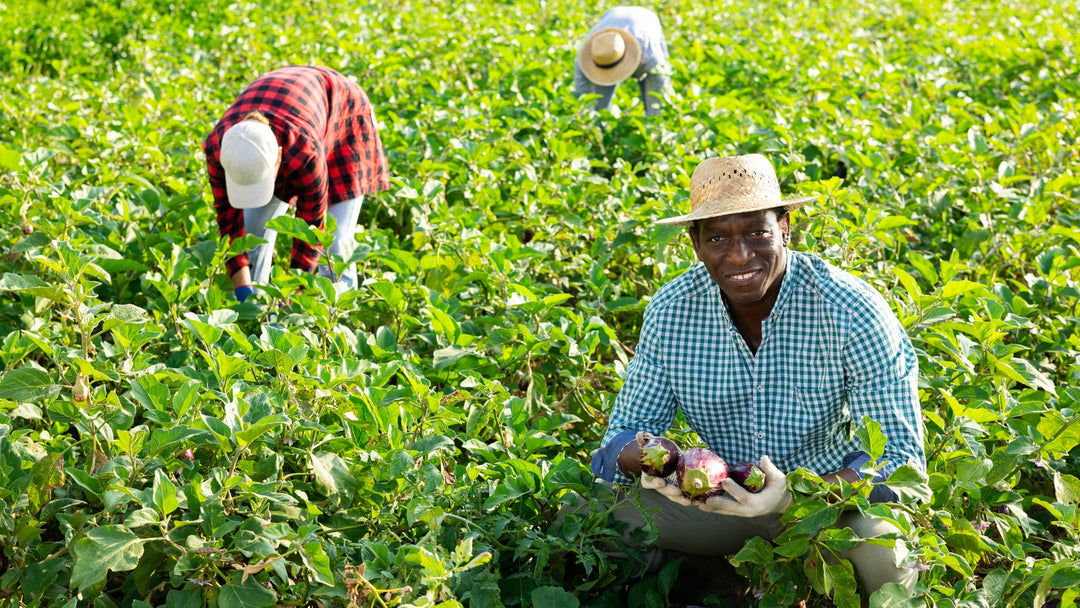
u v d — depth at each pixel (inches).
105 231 199.0
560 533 118.2
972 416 128.6
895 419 108.9
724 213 103.1
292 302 171.3
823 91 323.9
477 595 105.7
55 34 383.2
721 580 124.3
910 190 241.1
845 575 103.5
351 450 123.7
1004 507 128.6
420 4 475.2
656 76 287.9
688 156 247.0
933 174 247.3
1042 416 135.9
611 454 116.7
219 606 98.9
